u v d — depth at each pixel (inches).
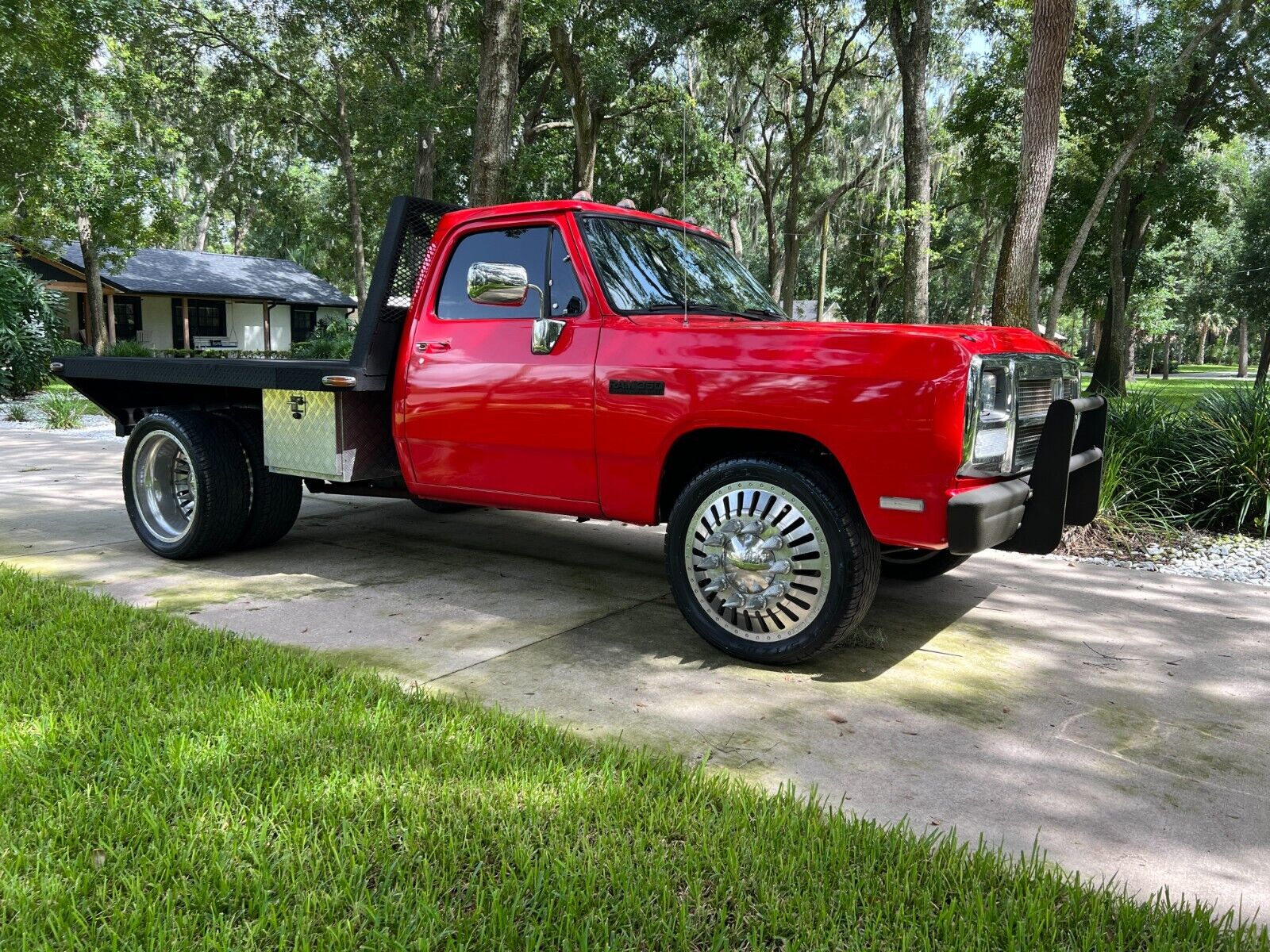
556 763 107.6
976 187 1017.5
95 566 215.5
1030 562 241.6
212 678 133.1
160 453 226.7
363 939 77.9
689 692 140.3
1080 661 160.9
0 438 480.7
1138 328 1905.8
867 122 1555.1
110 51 876.0
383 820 94.0
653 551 239.5
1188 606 199.2
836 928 79.0
